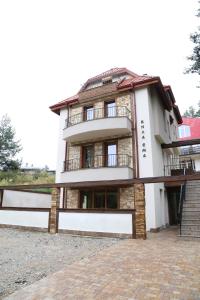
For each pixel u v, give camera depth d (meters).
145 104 13.72
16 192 16.61
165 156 16.55
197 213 10.68
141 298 3.68
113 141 14.44
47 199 19.92
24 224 12.17
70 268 5.32
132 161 13.22
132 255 6.45
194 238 8.96
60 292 3.95
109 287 4.15
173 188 15.15
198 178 8.34
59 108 17.45
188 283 4.29
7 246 7.98
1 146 26.41
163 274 4.80
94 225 10.02
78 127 14.51
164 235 10.16
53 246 7.96
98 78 17.48
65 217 10.91
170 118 19.00
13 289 4.14
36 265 5.62
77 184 10.91
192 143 14.88
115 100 14.98
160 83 13.88
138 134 13.46
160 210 12.97
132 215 9.33
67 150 16.19
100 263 5.70
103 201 13.73
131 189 12.70
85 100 16.11
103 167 13.12
